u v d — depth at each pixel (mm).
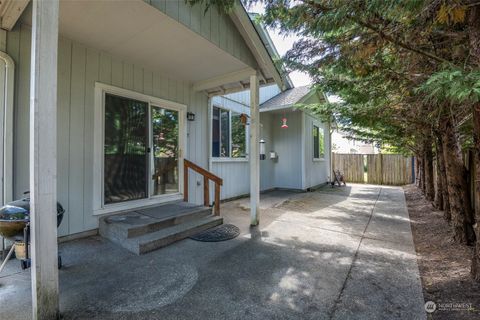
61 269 2617
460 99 1447
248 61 4168
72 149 3412
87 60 3549
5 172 2799
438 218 4621
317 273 2551
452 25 2164
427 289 2225
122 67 3982
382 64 2686
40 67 1703
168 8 2820
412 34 2154
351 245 3352
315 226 4277
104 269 2629
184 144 5074
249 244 3391
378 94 3412
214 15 3475
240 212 5426
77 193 3469
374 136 6789
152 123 4480
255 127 4312
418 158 8383
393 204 6301
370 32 2252
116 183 3908
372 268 2656
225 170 6945
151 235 3324
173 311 1935
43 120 1725
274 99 9500
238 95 7559
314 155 9828
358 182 11680
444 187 4242
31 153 1694
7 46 2846
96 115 3641
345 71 3002
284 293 2182
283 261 2842
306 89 9258
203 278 2451
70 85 3383
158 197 4566
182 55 3830
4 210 2217
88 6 2619
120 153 3961
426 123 4039
